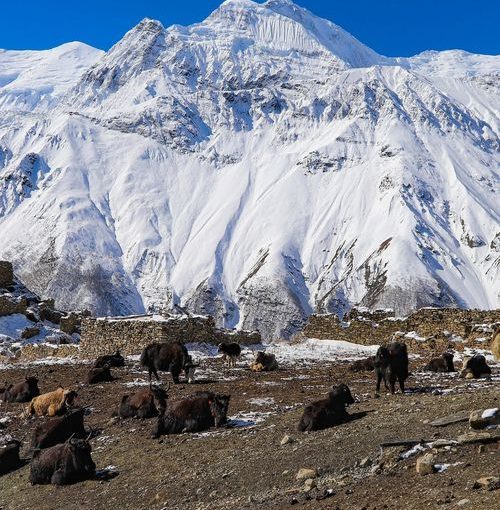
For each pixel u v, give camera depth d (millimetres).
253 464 16031
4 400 26828
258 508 13625
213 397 19859
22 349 47750
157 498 15242
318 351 41469
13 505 16578
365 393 22766
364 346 43469
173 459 17406
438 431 15500
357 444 15844
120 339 42000
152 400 21797
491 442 14008
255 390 25078
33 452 18391
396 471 13844
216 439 18469
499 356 20375
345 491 13484
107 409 23781
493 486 12039
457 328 40156
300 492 13992
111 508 15273
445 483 12719
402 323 42656
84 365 37031
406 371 21969
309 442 16750
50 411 23531
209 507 14320
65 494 16516
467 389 21203
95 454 18906
